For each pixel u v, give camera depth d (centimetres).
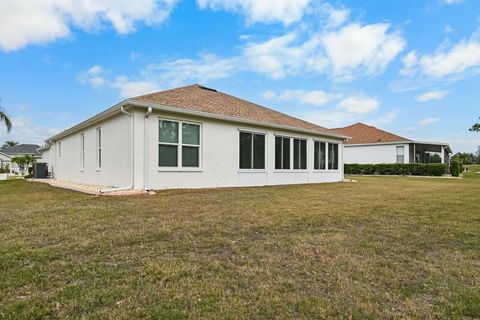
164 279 283
